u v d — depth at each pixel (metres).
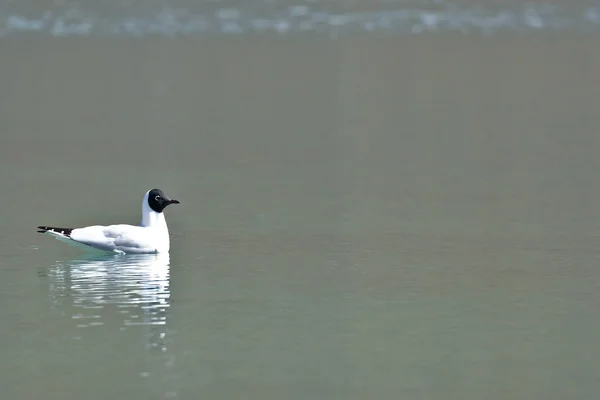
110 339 16.06
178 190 27.69
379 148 33.59
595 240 22.08
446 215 24.61
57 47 58.53
